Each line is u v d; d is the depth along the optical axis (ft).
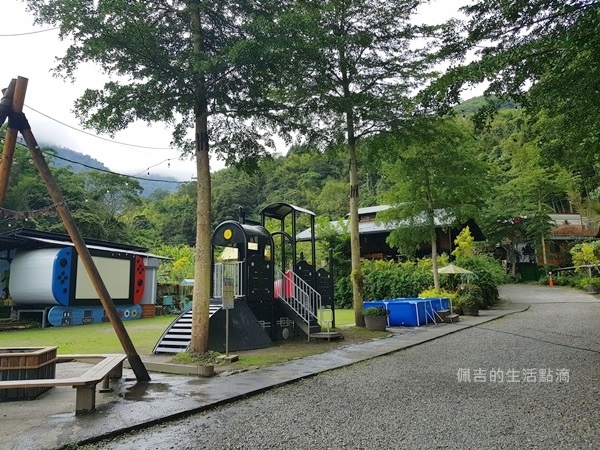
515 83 25.13
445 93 23.58
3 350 23.65
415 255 105.19
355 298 49.21
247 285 38.96
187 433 15.71
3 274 66.90
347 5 41.47
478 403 18.67
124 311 71.56
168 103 29.37
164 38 29.94
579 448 13.24
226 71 28.17
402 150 54.75
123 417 17.16
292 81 38.47
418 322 51.85
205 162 31.60
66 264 61.77
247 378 24.56
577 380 22.25
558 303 72.84
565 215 128.06
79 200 120.88
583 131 29.53
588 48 19.99
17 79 21.57
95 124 28.84
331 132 47.47
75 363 31.60
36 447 14.05
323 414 17.63
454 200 67.56
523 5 20.80
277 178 203.31
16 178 102.68
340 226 100.99
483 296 70.13
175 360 29.68
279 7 29.99
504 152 148.66
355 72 44.70
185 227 182.70
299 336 43.96
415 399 19.62
